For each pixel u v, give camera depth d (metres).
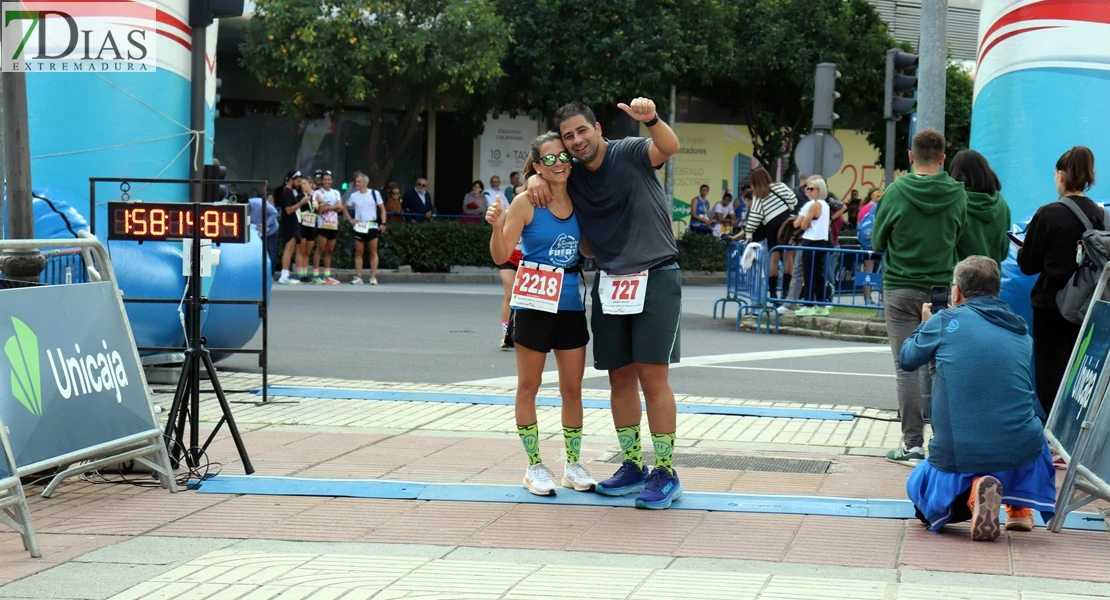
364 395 10.02
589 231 6.38
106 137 11.34
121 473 6.90
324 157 30.25
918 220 7.54
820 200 16.45
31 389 5.71
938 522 5.80
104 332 6.37
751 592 4.84
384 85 27.05
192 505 6.31
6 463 5.38
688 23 28.83
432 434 8.38
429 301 20.00
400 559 5.32
